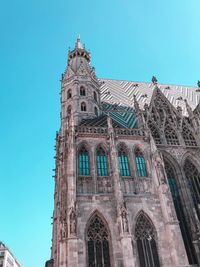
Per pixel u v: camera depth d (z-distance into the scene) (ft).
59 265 126.31
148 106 222.28
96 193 150.82
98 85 251.19
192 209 166.20
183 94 275.80
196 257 148.46
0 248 491.72
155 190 159.33
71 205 137.69
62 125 213.87
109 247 135.13
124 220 137.08
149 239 141.49
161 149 191.52
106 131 180.24
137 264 131.64
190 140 205.87
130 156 171.83
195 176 188.65
